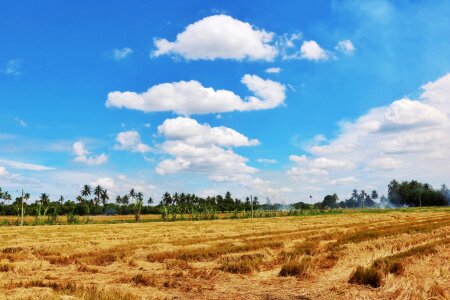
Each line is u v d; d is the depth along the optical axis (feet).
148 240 109.29
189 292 47.80
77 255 76.79
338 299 42.96
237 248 81.71
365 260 64.49
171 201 500.33
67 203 444.55
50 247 90.27
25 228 189.57
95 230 162.61
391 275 50.62
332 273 56.75
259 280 53.98
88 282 53.42
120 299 42.86
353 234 109.60
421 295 42.50
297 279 53.72
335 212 428.97
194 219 334.44
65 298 41.78
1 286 48.47
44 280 53.36
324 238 105.70
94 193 509.35
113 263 70.44
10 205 401.08
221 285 51.26
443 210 384.27
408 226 137.69
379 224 164.45
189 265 66.74
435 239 94.79
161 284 51.90
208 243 96.53
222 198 566.77
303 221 206.49
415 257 63.82
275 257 71.77
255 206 433.48
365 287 47.44
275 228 153.38
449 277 51.83
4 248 87.66
